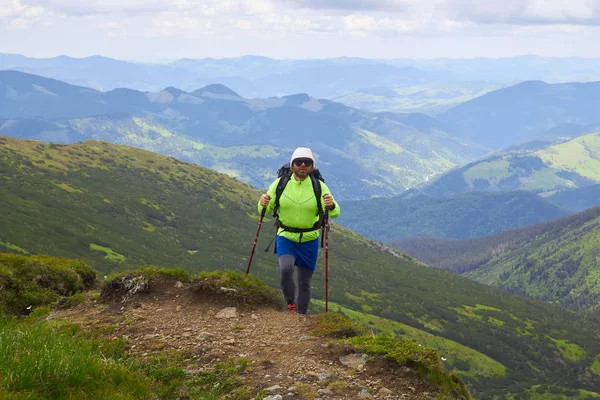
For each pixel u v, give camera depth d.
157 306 7.11
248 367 5.61
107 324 6.70
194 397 5.23
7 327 5.83
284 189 7.12
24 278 9.25
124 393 5.02
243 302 7.09
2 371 4.66
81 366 4.96
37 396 4.53
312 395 5.09
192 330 6.45
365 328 6.41
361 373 5.43
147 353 5.98
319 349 5.88
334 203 7.09
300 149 7.05
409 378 5.35
